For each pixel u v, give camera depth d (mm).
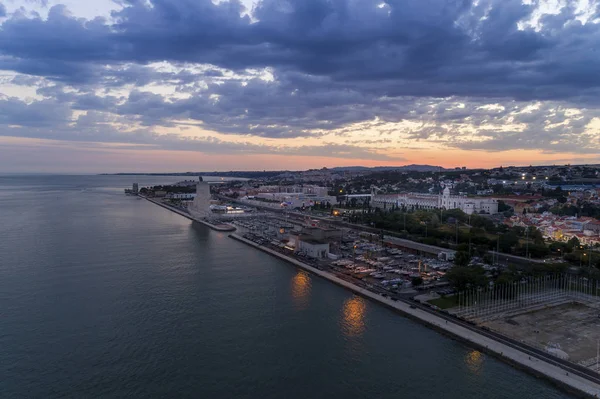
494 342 108438
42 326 122500
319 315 132750
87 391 90625
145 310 136125
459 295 138625
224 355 106625
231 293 154750
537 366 95875
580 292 147500
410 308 134125
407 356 105750
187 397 89000
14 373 97125
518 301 138500
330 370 99625
